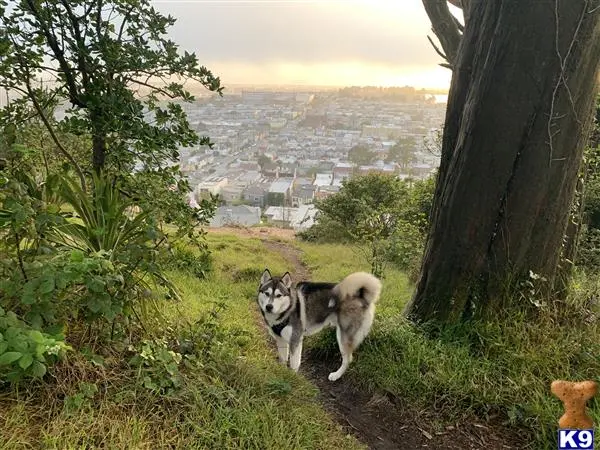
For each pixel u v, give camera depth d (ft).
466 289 14.37
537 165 13.41
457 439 10.93
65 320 9.18
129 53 11.51
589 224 27.89
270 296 14.21
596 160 24.35
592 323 13.67
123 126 11.23
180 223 12.96
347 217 52.75
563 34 12.62
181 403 9.05
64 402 7.95
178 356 9.75
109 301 8.41
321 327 14.98
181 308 15.38
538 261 14.08
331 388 13.57
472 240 14.15
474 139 13.87
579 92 13.10
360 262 32.22
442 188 16.52
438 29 19.06
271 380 11.26
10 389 7.92
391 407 12.14
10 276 8.29
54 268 7.83
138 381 8.95
